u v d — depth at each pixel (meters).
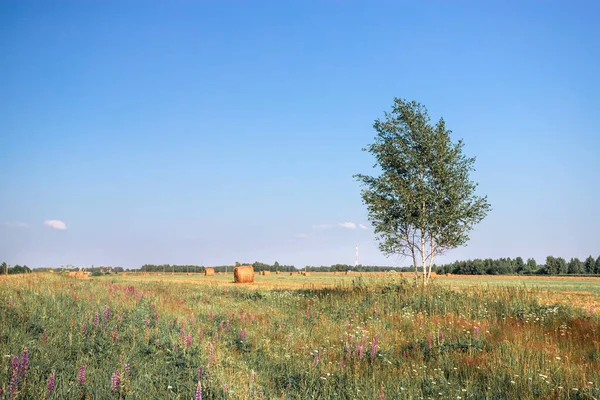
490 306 20.91
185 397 7.96
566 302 24.30
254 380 9.36
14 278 19.66
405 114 29.75
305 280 57.41
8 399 6.81
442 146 28.80
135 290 20.09
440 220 28.08
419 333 15.38
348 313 19.94
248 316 17.28
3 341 9.48
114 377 7.82
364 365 11.18
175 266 106.12
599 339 14.47
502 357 11.87
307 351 12.42
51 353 9.22
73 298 15.33
